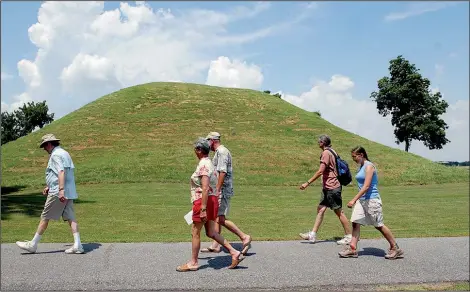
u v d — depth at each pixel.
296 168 30.20
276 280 6.74
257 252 8.35
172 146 33.50
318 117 44.78
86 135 36.19
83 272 6.92
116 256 7.88
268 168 29.73
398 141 67.50
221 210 8.05
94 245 8.75
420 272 7.23
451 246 8.98
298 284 6.61
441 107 64.12
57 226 11.62
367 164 8.02
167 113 41.09
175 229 11.55
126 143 34.34
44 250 8.27
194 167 28.67
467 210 16.38
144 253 8.12
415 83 63.72
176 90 47.62
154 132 36.78
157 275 6.84
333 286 6.57
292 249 8.61
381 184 27.88
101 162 29.56
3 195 21.50
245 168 29.42
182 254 8.09
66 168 8.02
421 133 62.59
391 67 65.69
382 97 66.44
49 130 38.38
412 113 63.91
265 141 35.59
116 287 6.34
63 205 8.03
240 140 35.41
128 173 27.05
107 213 14.75
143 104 43.44
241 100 46.28
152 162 29.33
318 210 9.30
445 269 7.39
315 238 9.30
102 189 22.83
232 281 6.66
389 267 7.48
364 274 7.10
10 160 32.19
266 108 44.69
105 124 38.53
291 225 12.66
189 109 42.38
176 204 17.53
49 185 8.02
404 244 9.18
